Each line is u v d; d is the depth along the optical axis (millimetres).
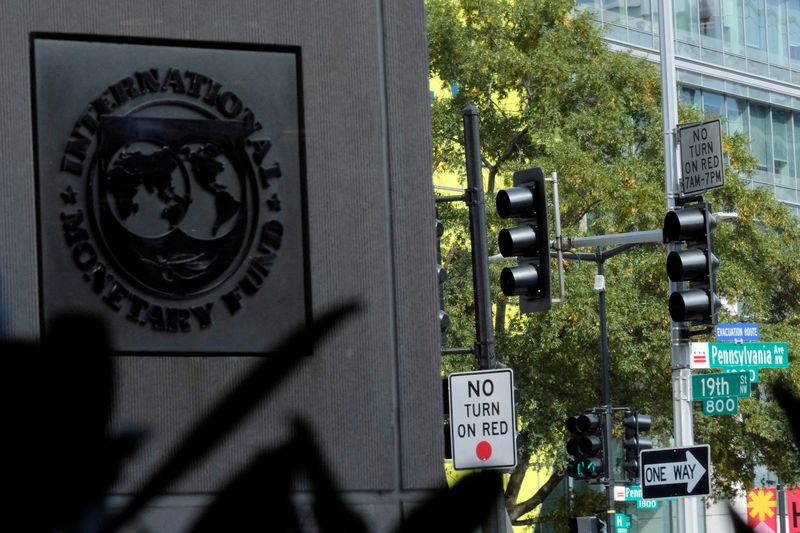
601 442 34250
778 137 72625
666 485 29047
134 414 9953
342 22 10891
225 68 10523
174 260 10195
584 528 34406
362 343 10664
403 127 10961
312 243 10594
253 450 10164
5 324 9797
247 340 10312
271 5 10703
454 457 18781
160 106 10312
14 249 9891
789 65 73750
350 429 10531
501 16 46719
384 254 10789
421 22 11125
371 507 10500
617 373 44625
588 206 45094
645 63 47188
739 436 44531
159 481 9867
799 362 45094
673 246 27750
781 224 47406
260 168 10516
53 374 9805
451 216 43750
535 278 18391
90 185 10070
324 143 10734
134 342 10016
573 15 47562
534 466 47500
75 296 9938
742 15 71438
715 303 22344
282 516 9961
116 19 10273
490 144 45594
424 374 10758
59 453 9703
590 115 45125
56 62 10133
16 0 10102
